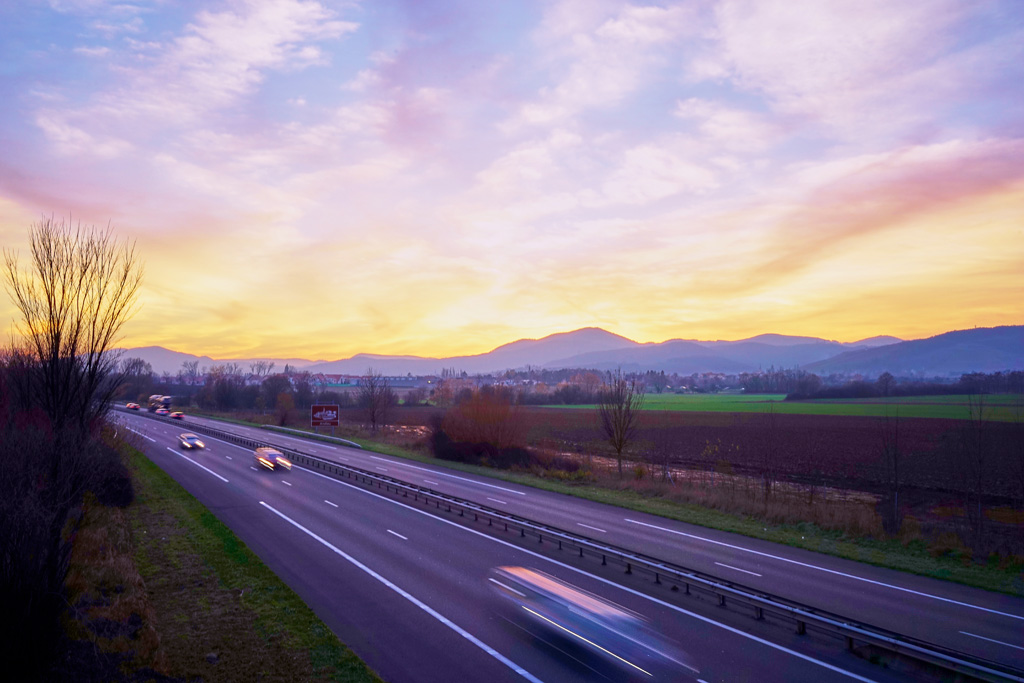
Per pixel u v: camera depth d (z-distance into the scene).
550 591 14.32
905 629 14.18
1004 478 40.62
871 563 19.81
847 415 109.25
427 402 150.75
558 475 39.69
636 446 62.69
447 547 21.39
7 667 10.98
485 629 14.10
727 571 18.72
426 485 35.38
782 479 41.78
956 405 138.62
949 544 21.50
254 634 13.70
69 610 13.78
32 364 15.10
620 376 42.62
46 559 11.86
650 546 21.66
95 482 14.84
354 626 14.28
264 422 89.25
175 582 17.25
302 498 30.73
